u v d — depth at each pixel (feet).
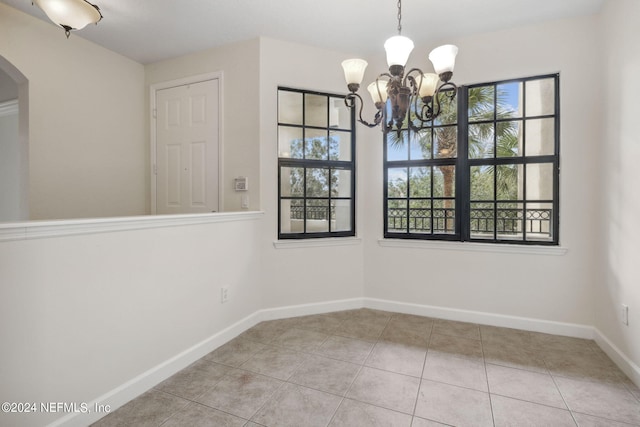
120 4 8.09
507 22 8.86
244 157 10.01
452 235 10.11
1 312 4.20
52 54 9.09
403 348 8.01
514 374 6.79
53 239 4.74
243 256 9.11
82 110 9.82
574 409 5.64
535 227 9.27
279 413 5.52
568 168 8.68
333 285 10.80
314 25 9.11
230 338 8.52
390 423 5.27
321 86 10.46
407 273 10.57
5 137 13.53
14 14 8.32
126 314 5.85
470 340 8.48
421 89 6.01
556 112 8.93
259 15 8.61
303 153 10.54
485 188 9.77
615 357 7.25
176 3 8.07
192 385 6.37
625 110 6.95
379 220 10.88
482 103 9.75
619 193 7.21
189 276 7.27
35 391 4.54
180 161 10.97
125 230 5.82
